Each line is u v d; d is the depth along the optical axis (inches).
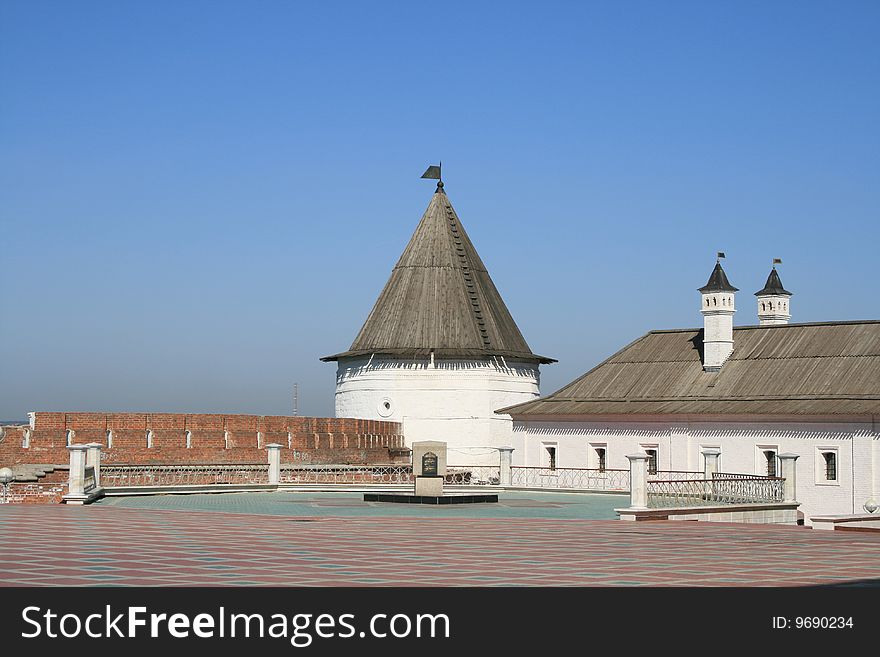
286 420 1962.4
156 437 1745.8
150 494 1483.8
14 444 1611.7
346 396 2576.3
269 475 1667.1
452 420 2460.6
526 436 2338.8
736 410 2053.4
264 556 758.5
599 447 2236.7
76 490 1279.5
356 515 1179.3
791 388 2062.0
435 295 2534.5
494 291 2645.2
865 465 1903.3
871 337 2111.2
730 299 2218.3
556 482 2230.6
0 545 800.3
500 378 2502.5
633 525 1107.3
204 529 955.3
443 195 2667.3
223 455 1823.3
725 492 1390.3
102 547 796.6
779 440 2005.4
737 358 2206.0
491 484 2033.7
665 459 2145.7
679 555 803.4
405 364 2477.9
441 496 1425.9
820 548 872.3
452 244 2605.8
